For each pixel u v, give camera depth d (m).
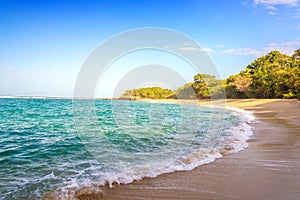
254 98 40.41
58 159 5.63
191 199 3.53
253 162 5.29
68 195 3.67
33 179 4.29
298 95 31.84
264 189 3.82
